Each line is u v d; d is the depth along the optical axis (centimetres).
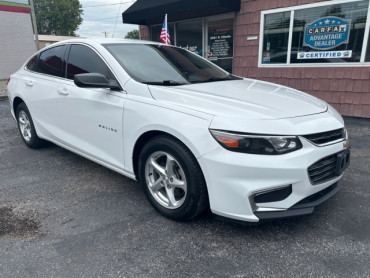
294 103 259
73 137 345
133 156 276
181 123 231
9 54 1408
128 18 946
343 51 614
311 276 199
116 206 290
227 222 249
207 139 218
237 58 796
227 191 217
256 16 729
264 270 205
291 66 693
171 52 356
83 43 335
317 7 628
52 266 210
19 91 423
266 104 247
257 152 209
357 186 325
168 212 261
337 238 238
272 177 209
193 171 231
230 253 222
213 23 841
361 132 525
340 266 207
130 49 322
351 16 589
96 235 245
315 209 281
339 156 240
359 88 610
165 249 227
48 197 309
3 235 245
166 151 248
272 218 217
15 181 346
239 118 217
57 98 350
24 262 214
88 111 310
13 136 532
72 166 390
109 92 288
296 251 223
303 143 217
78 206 290
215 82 314
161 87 268
